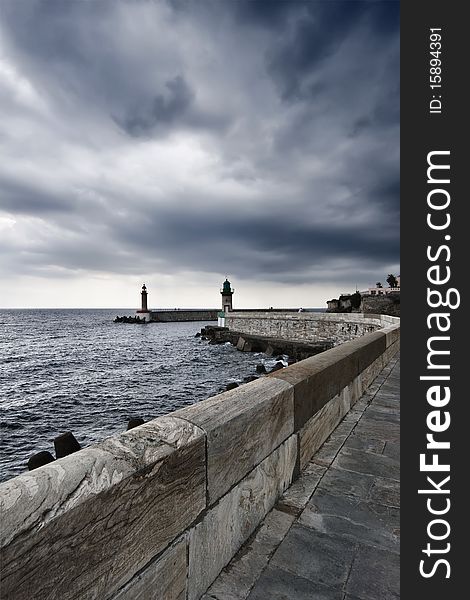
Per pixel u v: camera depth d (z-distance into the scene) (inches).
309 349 1627.7
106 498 53.2
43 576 44.4
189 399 862.5
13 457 521.0
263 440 105.7
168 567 66.8
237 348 1959.9
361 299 2586.1
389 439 171.2
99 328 3973.9
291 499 118.0
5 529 40.7
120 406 793.6
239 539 93.4
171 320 5743.1
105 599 53.7
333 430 181.6
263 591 80.0
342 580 83.9
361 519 107.9
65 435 430.3
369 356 285.1
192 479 73.7
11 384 1021.8
